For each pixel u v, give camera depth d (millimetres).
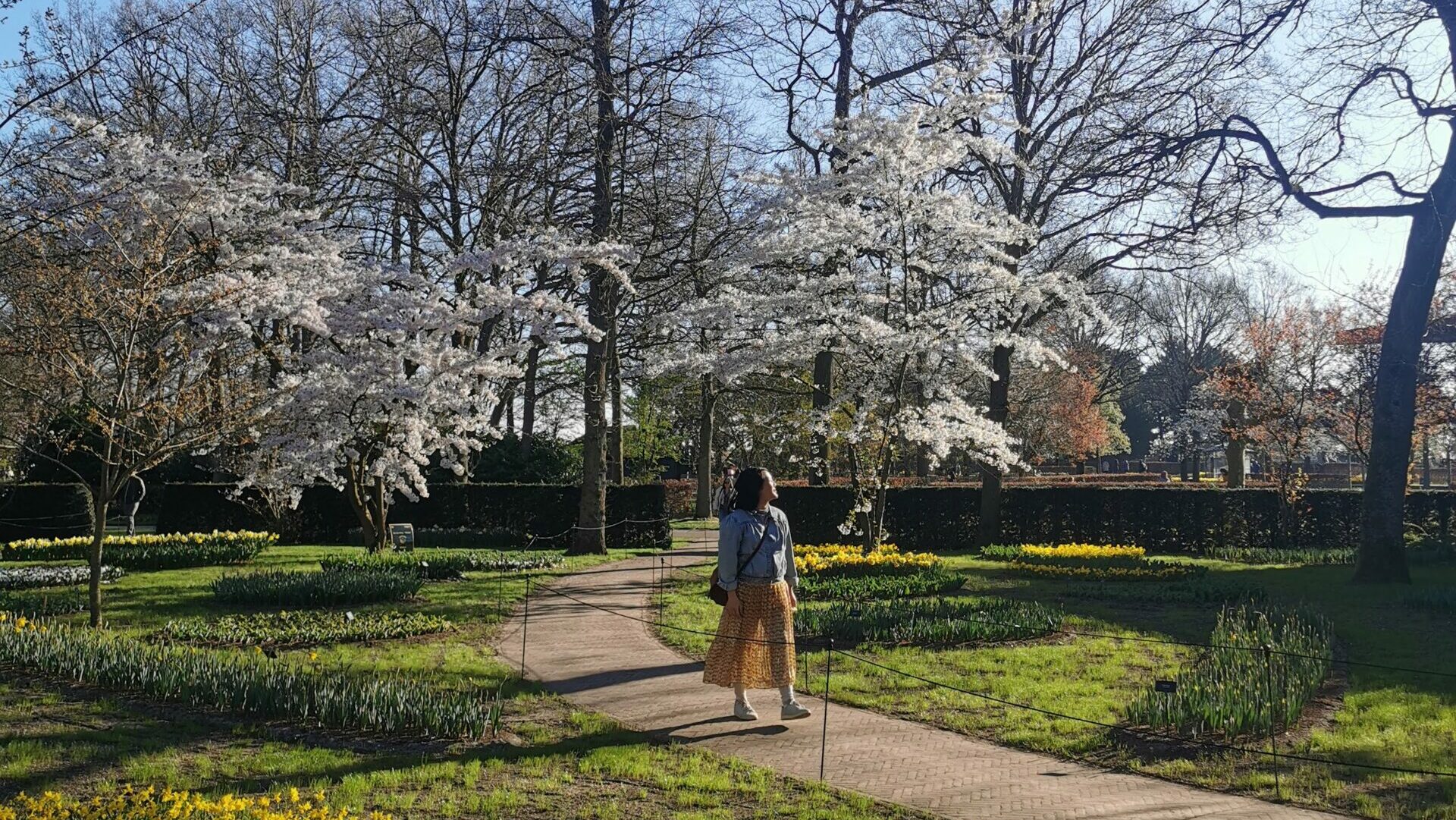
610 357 23625
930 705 7453
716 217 21891
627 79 18719
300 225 17641
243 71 22609
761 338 16047
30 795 5105
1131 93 20125
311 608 11938
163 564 16250
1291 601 12758
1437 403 23641
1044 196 23094
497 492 23109
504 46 17734
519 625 11094
